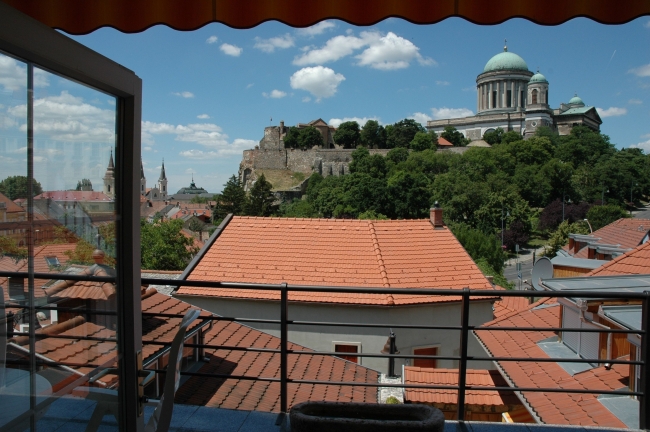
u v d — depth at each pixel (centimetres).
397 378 1102
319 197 7625
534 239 7375
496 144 9700
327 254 1484
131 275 215
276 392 862
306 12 299
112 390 212
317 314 1329
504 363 796
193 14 307
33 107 160
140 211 220
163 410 190
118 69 199
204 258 1477
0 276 151
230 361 940
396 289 317
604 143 10144
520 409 890
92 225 194
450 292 318
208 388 809
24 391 165
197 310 213
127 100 212
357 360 1320
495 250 5281
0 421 155
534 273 1484
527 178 8250
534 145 9088
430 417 202
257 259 1470
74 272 185
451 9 289
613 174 8719
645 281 775
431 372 992
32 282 165
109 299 208
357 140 11006
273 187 9862
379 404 212
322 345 1324
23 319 163
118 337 215
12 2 311
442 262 1468
